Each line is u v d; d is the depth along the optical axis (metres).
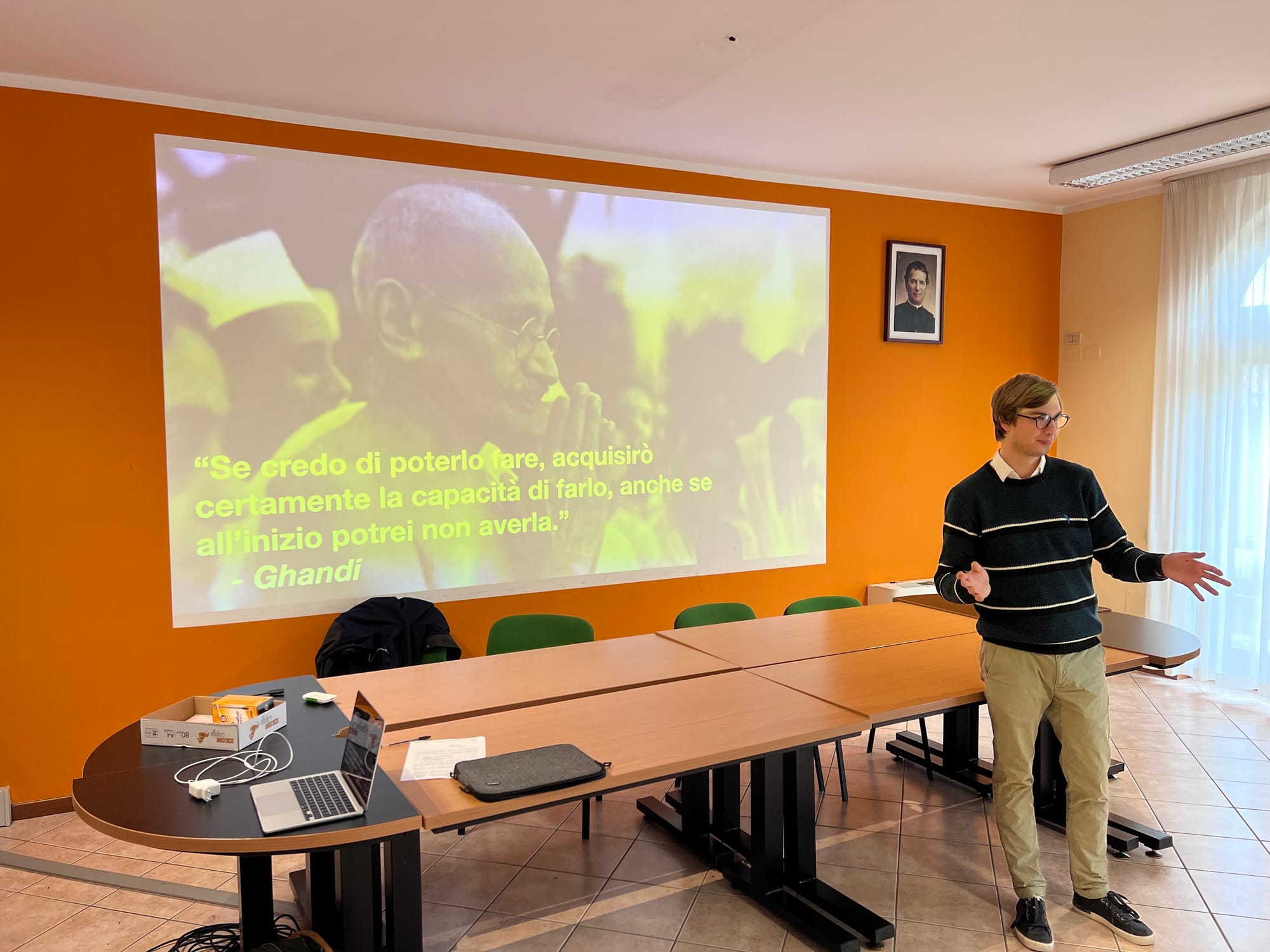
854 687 2.94
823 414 5.61
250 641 4.16
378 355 4.37
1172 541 5.58
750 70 3.71
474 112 4.21
